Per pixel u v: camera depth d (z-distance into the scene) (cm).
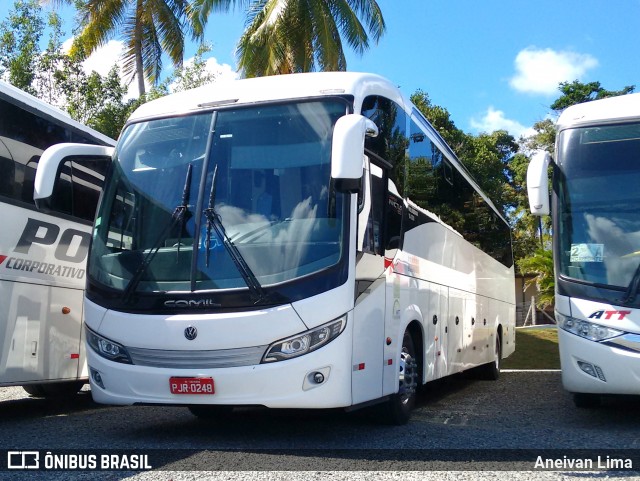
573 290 741
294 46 2025
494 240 1379
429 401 994
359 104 666
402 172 779
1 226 769
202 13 2052
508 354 1486
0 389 1147
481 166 3459
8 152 793
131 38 2384
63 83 2353
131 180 682
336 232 611
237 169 646
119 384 627
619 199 761
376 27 2125
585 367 723
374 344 655
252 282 597
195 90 724
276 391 585
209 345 595
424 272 840
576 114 827
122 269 647
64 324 866
